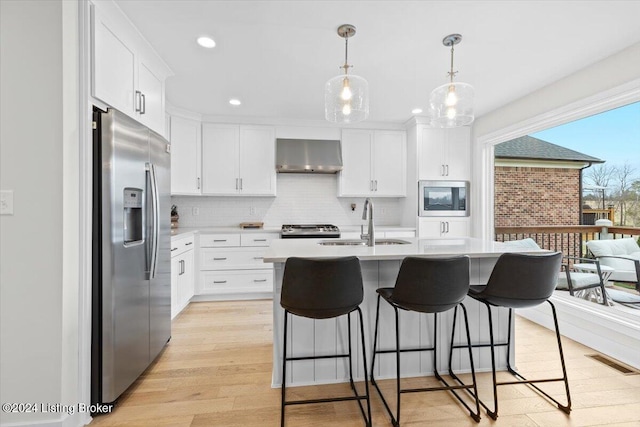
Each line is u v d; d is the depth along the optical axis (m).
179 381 2.03
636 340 2.20
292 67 2.61
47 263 1.47
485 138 3.80
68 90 1.51
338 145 4.21
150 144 2.15
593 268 2.93
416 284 1.60
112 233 1.70
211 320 3.15
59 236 1.48
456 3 1.78
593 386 1.96
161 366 2.23
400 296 1.64
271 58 2.45
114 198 1.71
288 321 1.98
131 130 1.89
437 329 2.12
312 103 3.52
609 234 2.96
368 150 4.28
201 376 2.10
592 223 3.21
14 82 1.45
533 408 1.75
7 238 1.45
